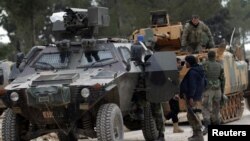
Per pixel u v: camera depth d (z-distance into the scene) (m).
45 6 72.00
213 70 28.02
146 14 76.81
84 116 21.52
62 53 23.23
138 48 23.30
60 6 77.12
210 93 27.94
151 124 25.28
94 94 20.23
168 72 23.28
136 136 29.30
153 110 24.59
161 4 77.06
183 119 34.19
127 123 25.83
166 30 38.88
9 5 69.31
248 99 41.84
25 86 21.02
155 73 23.36
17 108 21.30
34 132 22.06
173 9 75.88
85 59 22.80
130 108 23.78
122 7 80.12
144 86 23.73
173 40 38.62
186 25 34.91
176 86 23.39
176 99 29.41
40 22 78.25
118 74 21.66
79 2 75.31
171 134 29.53
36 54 23.78
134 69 23.05
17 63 23.70
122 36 79.25
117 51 22.91
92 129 21.98
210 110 27.92
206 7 76.94
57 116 21.03
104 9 24.33
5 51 67.44
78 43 23.31
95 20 23.83
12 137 22.00
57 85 20.48
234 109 38.41
